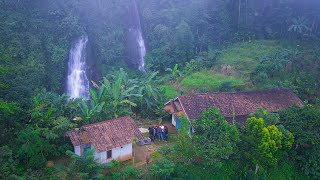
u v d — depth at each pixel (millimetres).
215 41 50406
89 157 20562
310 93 35344
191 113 26938
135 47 50500
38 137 22188
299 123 25109
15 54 38719
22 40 41281
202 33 50188
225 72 40625
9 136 23359
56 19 46344
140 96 30562
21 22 42594
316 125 24922
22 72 36812
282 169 25688
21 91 25703
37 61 40281
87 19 48375
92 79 46312
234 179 24172
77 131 23422
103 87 29953
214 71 41438
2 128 23469
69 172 20000
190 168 23547
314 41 47125
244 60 42719
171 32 49062
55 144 23953
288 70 39625
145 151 25688
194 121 24828
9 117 23703
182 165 23406
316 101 33719
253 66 41031
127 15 51156
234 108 28250
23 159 22391
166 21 50625
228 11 53406
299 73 38438
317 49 42625
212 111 24078
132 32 51125
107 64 46281
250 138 23672
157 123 30750
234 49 47312
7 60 34125
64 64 44531
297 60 40688
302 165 25734
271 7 52719
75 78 45594
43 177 21219
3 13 42156
